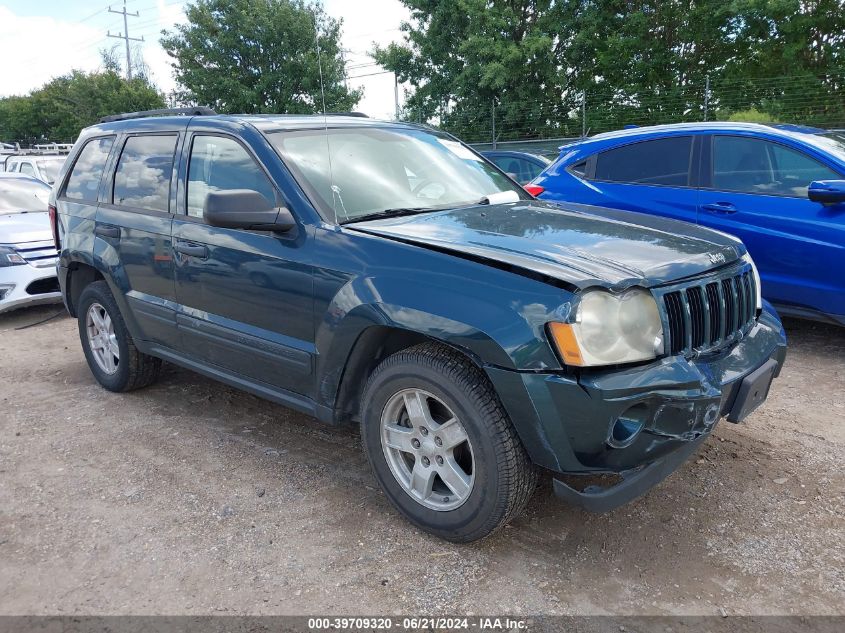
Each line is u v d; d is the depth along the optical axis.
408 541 2.82
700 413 2.40
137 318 4.17
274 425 4.09
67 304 4.97
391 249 2.78
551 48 20.78
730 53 20.67
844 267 4.75
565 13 21.73
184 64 28.02
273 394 3.43
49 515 3.12
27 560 2.78
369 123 3.99
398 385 2.76
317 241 3.02
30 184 8.73
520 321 2.37
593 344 2.32
